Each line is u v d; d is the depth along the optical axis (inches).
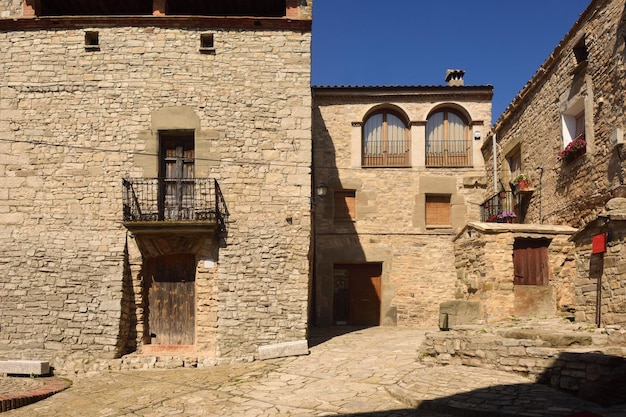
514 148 544.1
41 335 417.7
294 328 424.2
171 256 443.5
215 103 448.1
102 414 303.9
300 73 454.3
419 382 306.2
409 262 585.6
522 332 335.6
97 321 417.1
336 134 605.3
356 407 279.7
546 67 471.8
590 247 354.9
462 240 498.6
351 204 599.5
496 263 431.2
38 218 432.5
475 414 246.8
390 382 321.7
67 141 441.7
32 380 388.5
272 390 327.0
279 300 427.5
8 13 459.5
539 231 432.1
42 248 428.5
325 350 423.5
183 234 425.4
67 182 436.8
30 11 458.6
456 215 595.2
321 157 599.8
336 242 588.1
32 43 452.4
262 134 446.9
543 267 437.1
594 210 394.3
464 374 317.1
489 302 425.4
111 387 362.0
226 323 421.7
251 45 456.8
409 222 593.0
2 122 442.6
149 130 442.6
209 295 428.8
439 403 263.3
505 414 239.8
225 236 433.1
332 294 581.3
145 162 438.6
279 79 453.4
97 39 456.4
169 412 298.5
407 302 578.6
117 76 449.1
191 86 449.4
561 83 448.1
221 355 417.4
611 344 301.9
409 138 612.4
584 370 269.0
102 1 502.0
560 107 448.5
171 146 454.6
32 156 440.1
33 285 423.8
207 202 432.5
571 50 431.5
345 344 446.0
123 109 445.4
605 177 379.2
